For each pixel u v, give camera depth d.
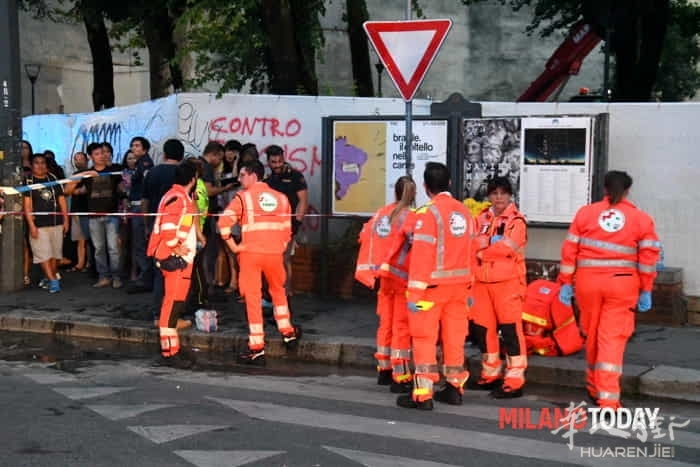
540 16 28.06
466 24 44.50
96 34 23.95
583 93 23.86
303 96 14.74
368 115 13.90
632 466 6.66
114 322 12.31
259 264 10.54
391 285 9.20
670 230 12.33
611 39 20.61
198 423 7.65
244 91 28.36
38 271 16.69
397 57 10.19
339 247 13.77
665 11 20.36
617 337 8.20
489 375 9.41
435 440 7.27
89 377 9.66
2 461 6.54
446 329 8.68
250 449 6.87
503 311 9.05
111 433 7.29
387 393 9.16
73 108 39.72
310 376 10.04
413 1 18.20
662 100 36.25
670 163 12.29
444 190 8.52
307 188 14.19
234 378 9.77
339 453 6.80
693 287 12.24
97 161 14.90
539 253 12.97
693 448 7.21
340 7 40.59
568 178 11.98
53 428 7.43
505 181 9.02
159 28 20.38
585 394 9.31
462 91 44.75
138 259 14.44
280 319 10.91
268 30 16.56
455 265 8.41
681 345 10.70
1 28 14.13
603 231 8.17
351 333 11.48
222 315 12.78
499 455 6.87
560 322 10.06
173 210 10.37
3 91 14.20
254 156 13.08
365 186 13.28
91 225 14.78
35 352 11.25
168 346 10.41
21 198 14.48
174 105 15.62
